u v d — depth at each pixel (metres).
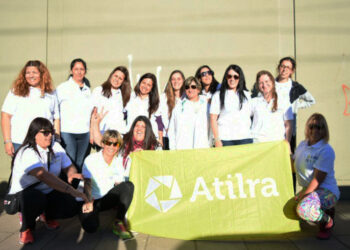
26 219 3.19
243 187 3.54
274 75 5.13
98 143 4.49
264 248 3.12
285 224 3.43
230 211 3.46
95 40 5.21
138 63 5.20
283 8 5.11
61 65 5.22
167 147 4.71
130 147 3.94
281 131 4.26
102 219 4.02
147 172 3.61
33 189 3.24
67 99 4.37
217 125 4.27
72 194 3.22
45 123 3.31
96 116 4.50
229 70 4.13
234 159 3.62
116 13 5.20
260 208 3.47
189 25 5.18
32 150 3.25
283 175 3.57
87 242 3.28
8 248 3.13
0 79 5.21
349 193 5.00
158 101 4.58
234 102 4.15
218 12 5.16
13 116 3.95
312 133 3.46
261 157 3.62
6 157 5.18
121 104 4.58
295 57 5.11
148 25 5.19
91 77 5.22
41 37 5.21
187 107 4.27
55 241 3.31
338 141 5.07
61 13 5.21
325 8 5.07
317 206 3.23
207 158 3.63
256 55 5.14
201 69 4.75
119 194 3.41
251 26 5.14
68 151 4.41
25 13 5.22
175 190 3.55
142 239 3.35
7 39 5.23
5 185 5.14
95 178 3.47
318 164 3.35
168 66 5.19
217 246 3.18
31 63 3.96
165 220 3.43
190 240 3.33
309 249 3.09
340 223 3.83
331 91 5.08
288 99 4.41
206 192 3.52
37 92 4.02
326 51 5.09
